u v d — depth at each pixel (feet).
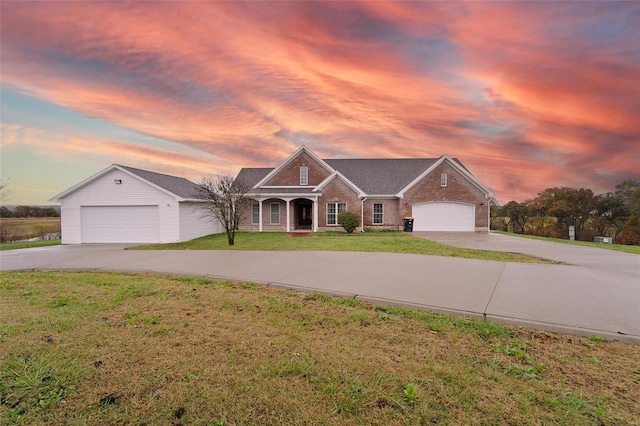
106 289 19.06
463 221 70.49
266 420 7.19
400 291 18.19
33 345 10.99
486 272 23.59
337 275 22.61
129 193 54.19
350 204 70.18
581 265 27.17
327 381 8.73
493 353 10.57
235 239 52.49
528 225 108.27
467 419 7.16
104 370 9.30
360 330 12.55
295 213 77.20
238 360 9.95
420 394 8.08
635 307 15.16
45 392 8.20
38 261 30.66
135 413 7.41
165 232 53.72
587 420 7.14
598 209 93.09
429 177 70.59
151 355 10.28
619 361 10.09
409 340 11.59
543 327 12.79
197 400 7.88
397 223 72.28
